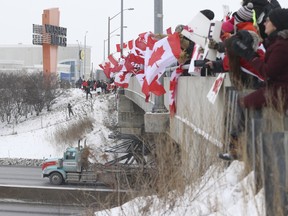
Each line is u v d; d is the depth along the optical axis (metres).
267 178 6.12
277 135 6.09
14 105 76.38
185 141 9.36
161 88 14.23
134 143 26.39
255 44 7.18
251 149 7.41
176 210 8.43
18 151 54.56
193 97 11.87
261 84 7.82
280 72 6.54
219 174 8.33
